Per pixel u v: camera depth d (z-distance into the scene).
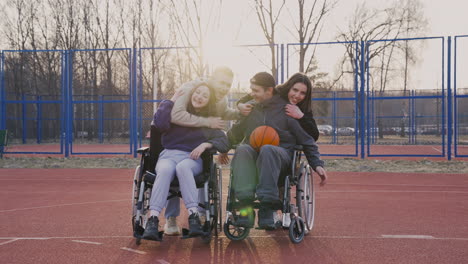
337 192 7.91
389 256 3.82
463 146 23.41
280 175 4.45
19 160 14.59
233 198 4.26
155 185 4.00
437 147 22.36
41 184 9.12
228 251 4.02
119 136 32.41
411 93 26.58
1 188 8.53
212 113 4.46
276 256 3.84
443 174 10.80
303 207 4.56
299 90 4.53
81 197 7.37
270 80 4.55
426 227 5.02
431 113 35.91
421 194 7.67
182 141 4.30
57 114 35.06
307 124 4.50
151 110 22.66
